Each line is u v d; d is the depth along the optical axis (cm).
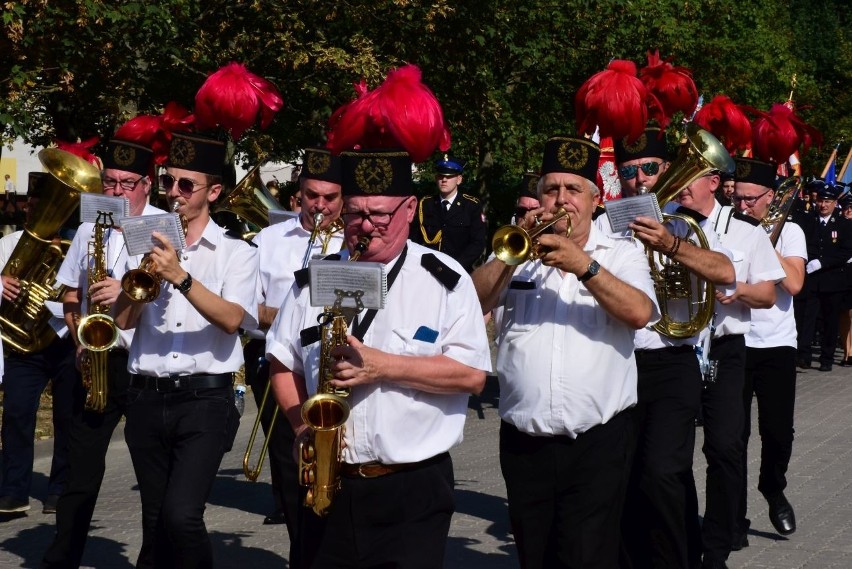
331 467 394
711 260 561
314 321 416
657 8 2481
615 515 491
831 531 782
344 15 1762
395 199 399
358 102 415
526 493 497
